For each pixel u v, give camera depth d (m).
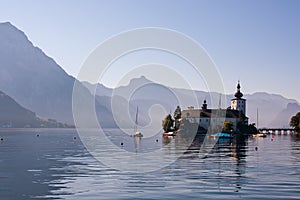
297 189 32.44
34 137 172.12
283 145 105.00
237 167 47.94
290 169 45.75
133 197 29.66
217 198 29.20
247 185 34.38
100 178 39.00
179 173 42.25
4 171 45.69
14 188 34.16
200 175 40.59
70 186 34.66
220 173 42.12
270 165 50.19
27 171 45.50
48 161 57.69
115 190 32.44
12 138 161.12
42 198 30.06
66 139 149.88
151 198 29.30
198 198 29.19
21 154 72.75
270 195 30.14
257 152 76.00
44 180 38.34
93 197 29.94
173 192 31.41
